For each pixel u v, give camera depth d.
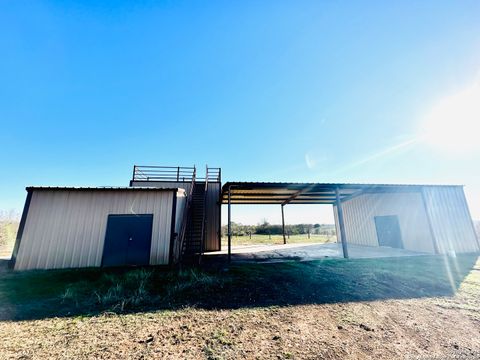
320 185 10.46
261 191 12.91
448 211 11.85
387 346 3.14
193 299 4.95
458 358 2.87
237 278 6.53
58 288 5.66
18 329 3.60
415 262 8.80
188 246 10.84
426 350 3.04
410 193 12.45
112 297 5.01
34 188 8.35
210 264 8.67
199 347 3.12
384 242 14.06
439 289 5.61
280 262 8.95
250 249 14.04
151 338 3.36
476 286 5.81
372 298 5.02
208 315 4.16
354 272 7.21
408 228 12.51
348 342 3.25
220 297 5.07
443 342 3.24
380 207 14.49
